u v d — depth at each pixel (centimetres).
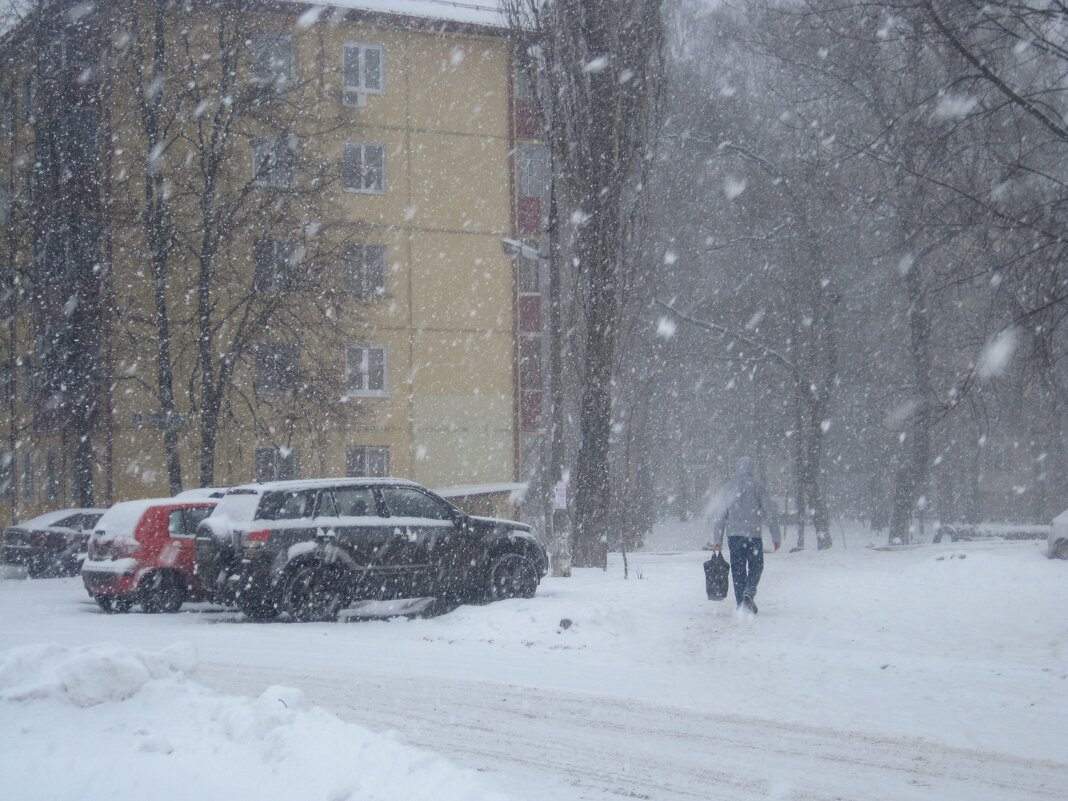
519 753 686
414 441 3819
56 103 3156
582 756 678
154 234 3078
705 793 593
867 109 1931
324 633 1300
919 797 589
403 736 732
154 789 553
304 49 3694
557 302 2211
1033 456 5294
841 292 3841
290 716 635
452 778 514
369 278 3809
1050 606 1289
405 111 3875
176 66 3102
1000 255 1343
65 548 2659
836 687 918
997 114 1345
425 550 1486
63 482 3488
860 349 4131
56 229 3136
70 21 3128
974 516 5172
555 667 1031
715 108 3900
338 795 516
